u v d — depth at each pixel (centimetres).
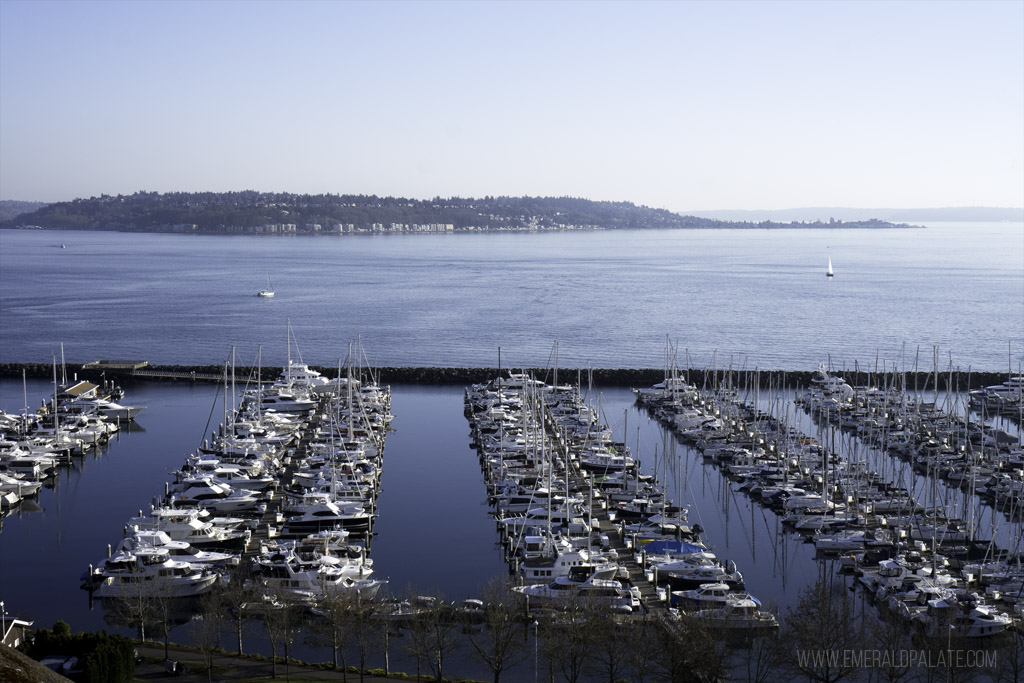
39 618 9138
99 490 13550
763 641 7881
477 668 8194
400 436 17100
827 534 11456
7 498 12769
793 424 17512
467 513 12481
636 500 12300
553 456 14788
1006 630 8519
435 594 9294
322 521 11525
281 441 15612
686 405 19250
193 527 10800
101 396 19812
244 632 8781
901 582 9575
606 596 8875
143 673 7750
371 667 8150
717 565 10031
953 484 13900
